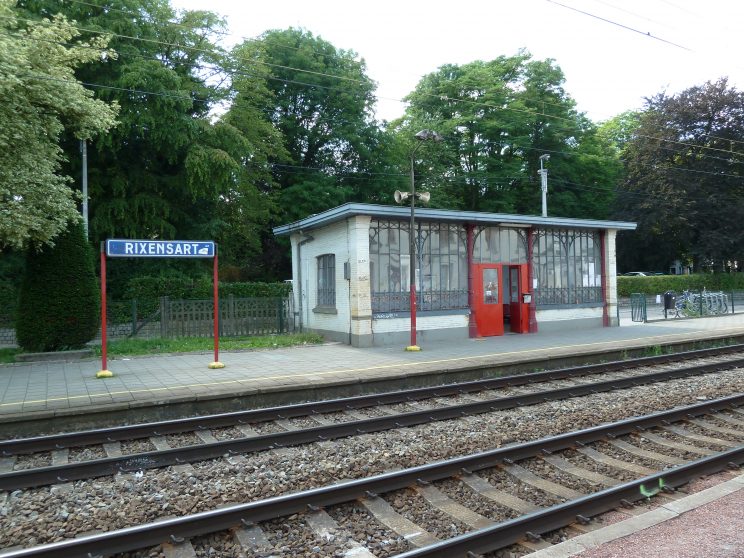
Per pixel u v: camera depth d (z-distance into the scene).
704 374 12.38
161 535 4.60
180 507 5.38
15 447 7.20
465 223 17.92
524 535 4.64
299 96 32.44
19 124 13.16
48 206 13.84
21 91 13.09
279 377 11.09
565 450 7.07
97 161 22.98
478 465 6.28
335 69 32.81
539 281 19.62
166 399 9.13
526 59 40.62
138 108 21.28
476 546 4.41
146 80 21.12
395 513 5.18
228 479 6.17
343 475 6.24
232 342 16.84
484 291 18.33
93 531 4.91
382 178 33.88
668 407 9.37
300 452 7.16
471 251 18.02
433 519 5.11
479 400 10.17
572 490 5.80
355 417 9.06
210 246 12.30
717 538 4.20
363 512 5.26
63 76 13.99
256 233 30.50
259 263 34.31
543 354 13.77
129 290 20.95
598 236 21.16
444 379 11.88
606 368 13.00
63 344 14.37
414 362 12.90
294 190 30.73
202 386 10.20
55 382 10.77
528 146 38.84
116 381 10.82
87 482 6.20
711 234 40.56
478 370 12.36
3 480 5.95
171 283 21.50
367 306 16.05
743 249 41.06
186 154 23.50
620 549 4.07
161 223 23.59
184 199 25.09
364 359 13.52
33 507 5.43
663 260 47.19
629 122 53.72
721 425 8.40
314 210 31.09
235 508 4.88
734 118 41.47
